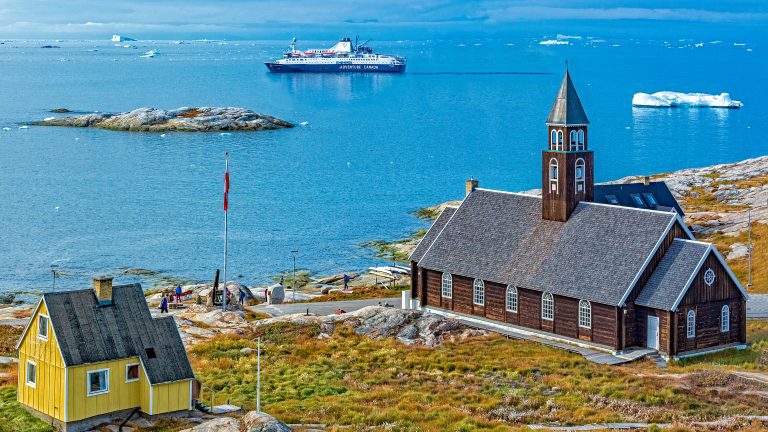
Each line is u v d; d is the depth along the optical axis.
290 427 63.06
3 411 64.38
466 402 72.88
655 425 64.38
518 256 99.56
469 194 109.69
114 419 63.25
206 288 124.06
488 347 91.50
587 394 74.88
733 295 91.31
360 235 176.12
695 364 86.25
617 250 92.75
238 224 185.25
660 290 88.69
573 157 98.38
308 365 84.44
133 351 63.81
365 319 99.62
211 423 57.75
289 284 139.38
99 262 153.12
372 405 71.44
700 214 155.50
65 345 61.59
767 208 151.00
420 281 107.56
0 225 180.88
